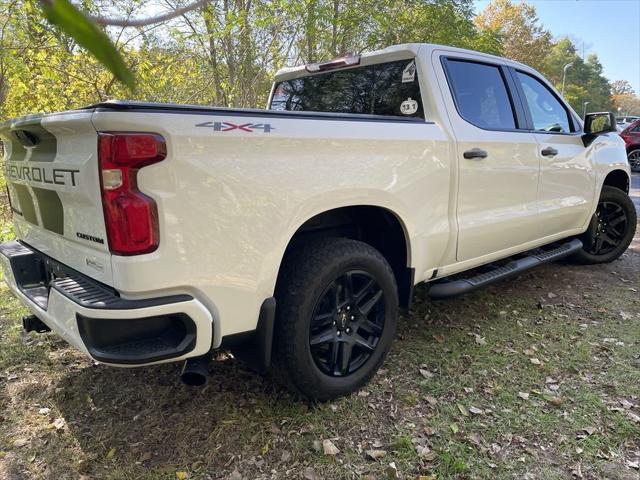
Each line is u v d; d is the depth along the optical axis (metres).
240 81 7.98
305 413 2.57
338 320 2.59
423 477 2.14
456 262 3.28
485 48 11.30
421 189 2.85
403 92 3.13
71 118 1.89
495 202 3.41
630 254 5.76
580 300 4.22
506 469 2.21
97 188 1.87
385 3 8.50
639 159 14.97
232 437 2.39
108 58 0.48
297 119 2.28
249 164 2.08
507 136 3.44
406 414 2.59
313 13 7.46
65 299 2.02
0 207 7.14
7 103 7.50
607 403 2.70
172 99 8.09
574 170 4.21
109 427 2.47
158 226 1.88
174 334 2.03
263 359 2.27
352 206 2.68
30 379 2.89
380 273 2.70
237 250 2.08
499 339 3.45
